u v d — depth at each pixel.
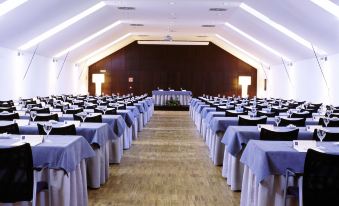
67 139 3.62
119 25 16.27
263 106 9.66
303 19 10.19
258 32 14.48
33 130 4.67
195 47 22.58
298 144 3.50
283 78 18.28
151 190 4.89
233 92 22.69
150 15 14.09
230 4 11.94
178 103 19.20
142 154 7.32
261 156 3.28
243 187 3.89
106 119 5.97
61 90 17.75
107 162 5.30
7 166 2.77
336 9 8.70
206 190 4.95
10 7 8.62
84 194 3.84
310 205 2.69
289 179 3.32
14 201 2.81
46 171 3.34
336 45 11.06
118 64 22.50
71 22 12.42
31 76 13.73
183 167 6.24
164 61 22.52
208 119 7.59
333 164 2.60
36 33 11.28
